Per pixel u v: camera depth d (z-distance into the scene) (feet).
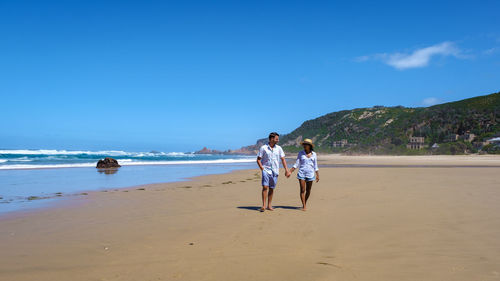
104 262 10.86
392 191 29.27
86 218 18.81
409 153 313.12
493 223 15.94
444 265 9.96
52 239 14.07
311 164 21.27
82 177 49.73
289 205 23.11
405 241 12.89
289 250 11.96
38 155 155.94
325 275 9.27
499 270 9.45
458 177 44.37
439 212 18.95
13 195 29.30
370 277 9.03
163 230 15.64
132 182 42.11
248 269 9.92
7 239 14.11
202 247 12.57
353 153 374.43
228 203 24.36
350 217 18.03
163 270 9.96
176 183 40.81
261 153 21.07
